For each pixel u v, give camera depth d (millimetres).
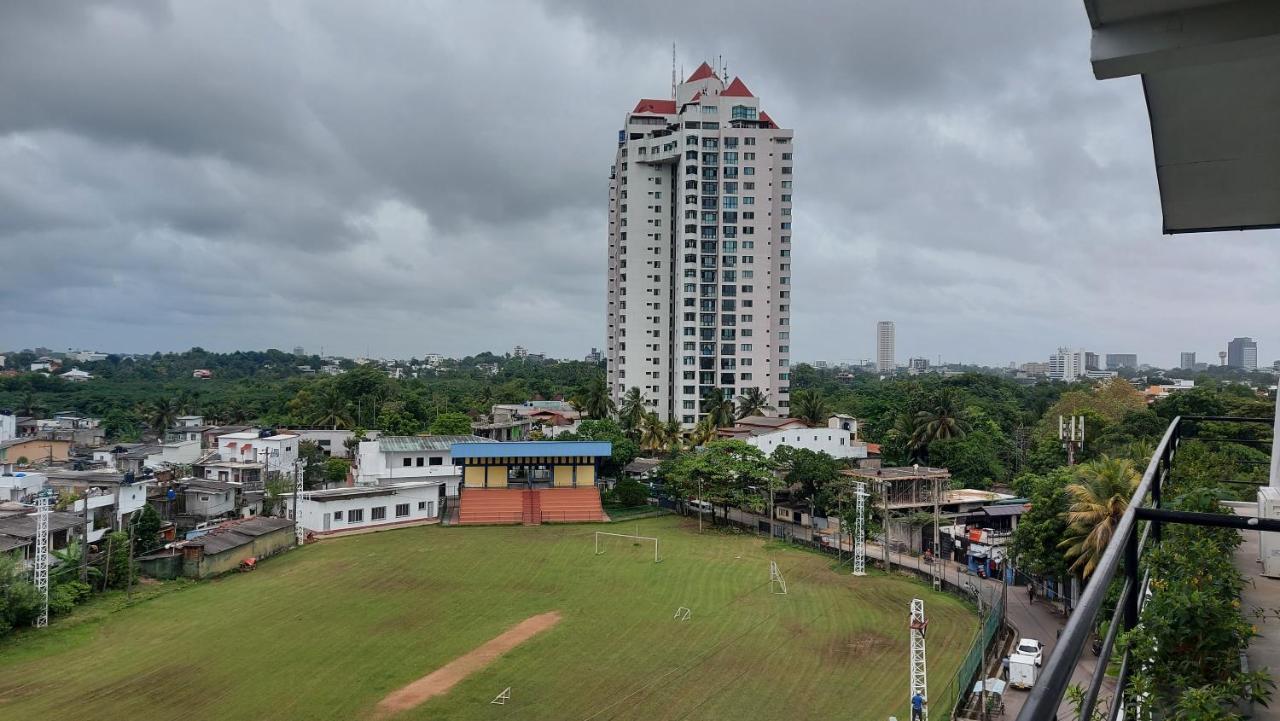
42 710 23156
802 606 34906
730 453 54688
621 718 23203
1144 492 4375
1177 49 3932
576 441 62688
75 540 35531
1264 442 10070
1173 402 57031
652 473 67312
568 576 39781
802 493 55219
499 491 57719
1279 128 5215
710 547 47219
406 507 53938
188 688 24953
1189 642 5527
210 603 34281
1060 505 33781
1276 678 5383
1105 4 3916
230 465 59219
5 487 43938
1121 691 4332
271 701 24094
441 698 24469
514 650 28797
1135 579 4059
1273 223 6992
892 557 44438
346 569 40781
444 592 36562
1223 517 3607
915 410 67875
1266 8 3748
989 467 63031
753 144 88812
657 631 31172
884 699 24750
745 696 24875
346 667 26938
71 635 29469
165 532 45219
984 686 24500
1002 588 35781
